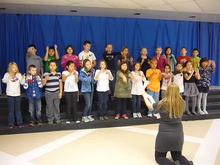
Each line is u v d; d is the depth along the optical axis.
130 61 6.21
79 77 5.44
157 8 6.12
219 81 8.43
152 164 3.75
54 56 6.12
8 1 5.30
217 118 6.37
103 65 5.56
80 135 5.00
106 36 7.38
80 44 7.23
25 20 6.82
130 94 5.69
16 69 5.07
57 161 3.84
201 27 8.23
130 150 4.27
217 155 4.09
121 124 5.62
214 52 8.44
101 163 3.78
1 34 6.71
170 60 6.64
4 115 5.52
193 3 5.55
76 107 5.46
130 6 5.89
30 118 5.44
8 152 4.17
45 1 5.32
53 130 5.26
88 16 7.16
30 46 5.87
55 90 5.23
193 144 4.56
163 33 7.84
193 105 6.18
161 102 3.52
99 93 5.54
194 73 6.11
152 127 5.56
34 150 4.25
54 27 7.00
